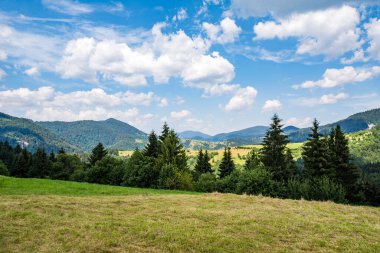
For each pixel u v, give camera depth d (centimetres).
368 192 5941
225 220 1862
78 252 1224
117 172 7188
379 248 1524
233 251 1343
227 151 8694
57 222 1583
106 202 2234
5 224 1488
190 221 1797
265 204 2609
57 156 11000
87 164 8944
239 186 5431
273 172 5888
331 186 5016
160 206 2217
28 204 1912
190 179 6544
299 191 5241
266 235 1612
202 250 1329
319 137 5941
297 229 1770
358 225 2017
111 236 1416
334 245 1534
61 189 3172
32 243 1283
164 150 6856
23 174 10481
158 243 1377
